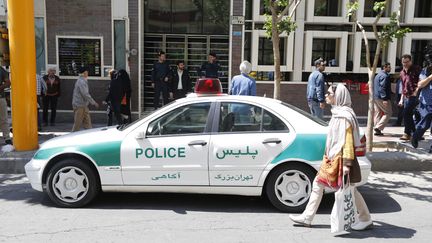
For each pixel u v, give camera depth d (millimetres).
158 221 5445
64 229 5141
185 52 13828
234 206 6055
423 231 5195
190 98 5980
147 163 5730
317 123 5812
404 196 6672
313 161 5582
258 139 5664
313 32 13023
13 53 8211
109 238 4871
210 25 13773
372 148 9406
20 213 5723
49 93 12375
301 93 13266
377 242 4840
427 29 13508
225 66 13789
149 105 13773
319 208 5992
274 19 8258
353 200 4891
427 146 9594
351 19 13031
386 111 11109
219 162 5672
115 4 12781
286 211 5750
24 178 7598
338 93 4906
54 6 12750
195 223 5387
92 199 5918
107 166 5750
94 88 13039
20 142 8445
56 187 5879
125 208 5934
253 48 12992
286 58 13141
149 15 13656
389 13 13164
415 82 10008
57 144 5910
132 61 13031
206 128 5777
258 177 5676
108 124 11938
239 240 4859
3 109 9500
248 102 5848
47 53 12914
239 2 12805
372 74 8500
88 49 12945
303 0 12953
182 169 5699
